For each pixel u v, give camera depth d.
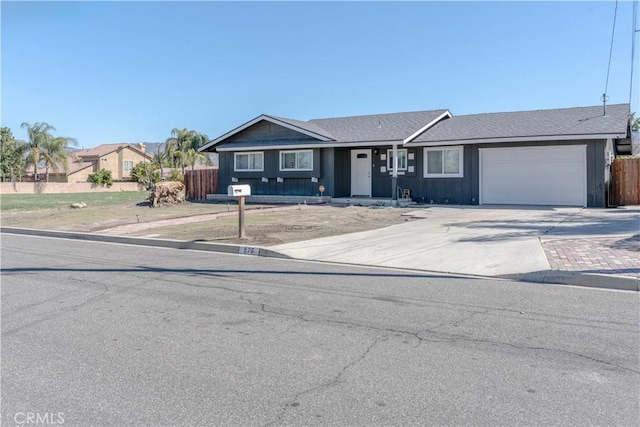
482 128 22.19
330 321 6.04
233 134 26.81
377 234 13.34
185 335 5.56
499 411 3.75
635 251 9.59
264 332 5.64
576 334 5.45
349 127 25.69
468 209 19.45
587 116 20.80
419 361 4.73
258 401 3.95
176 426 3.59
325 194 24.19
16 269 9.66
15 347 5.21
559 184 20.06
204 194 28.36
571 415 3.68
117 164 71.94
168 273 9.14
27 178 66.19
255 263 10.18
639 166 20.53
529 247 10.53
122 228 16.16
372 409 3.80
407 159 23.23
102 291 7.71
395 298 7.14
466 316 6.18
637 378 4.30
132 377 4.43
